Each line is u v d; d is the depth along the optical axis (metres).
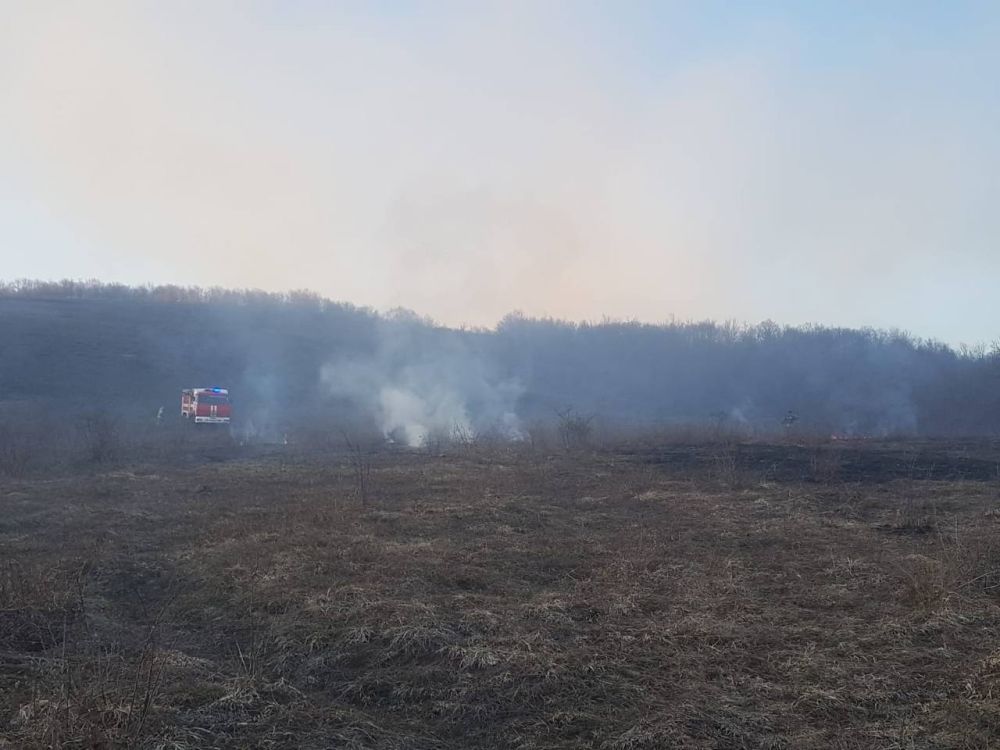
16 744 4.75
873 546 10.39
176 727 5.13
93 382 44.59
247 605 8.07
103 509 13.36
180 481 17.09
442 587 8.68
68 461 20.27
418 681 6.24
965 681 6.02
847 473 16.94
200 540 11.00
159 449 23.67
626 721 5.53
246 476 17.86
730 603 8.10
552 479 16.77
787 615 7.75
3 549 10.40
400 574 8.99
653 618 7.74
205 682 5.95
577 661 6.49
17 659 6.31
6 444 20.95
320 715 5.52
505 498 14.18
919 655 6.59
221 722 5.36
